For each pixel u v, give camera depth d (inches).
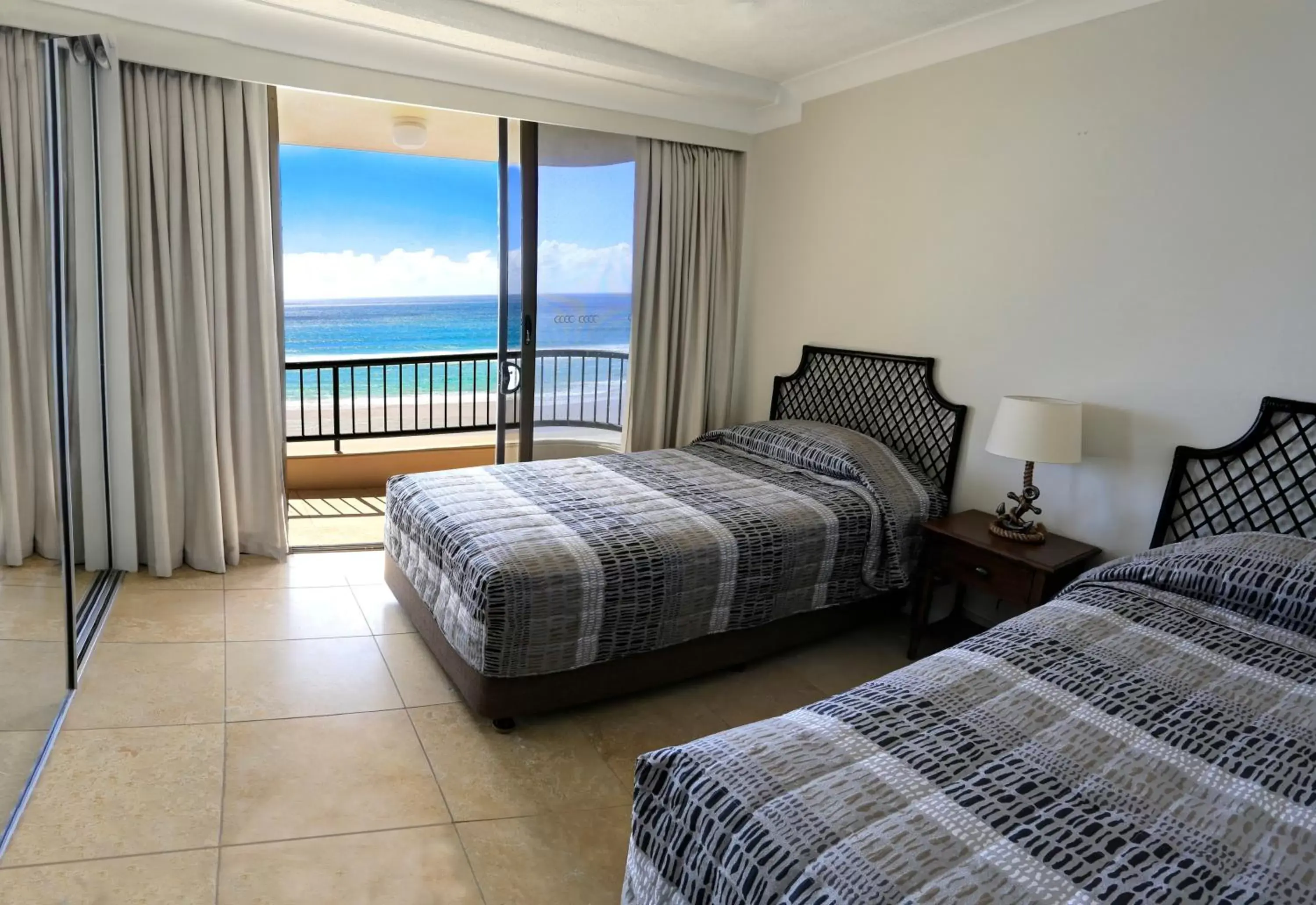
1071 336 112.9
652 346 172.2
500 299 158.1
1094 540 112.0
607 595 94.1
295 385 410.6
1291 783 52.6
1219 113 95.1
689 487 123.6
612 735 96.4
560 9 120.5
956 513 131.1
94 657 104.7
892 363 139.9
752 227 173.5
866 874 42.8
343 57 126.8
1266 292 92.5
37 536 89.9
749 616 107.3
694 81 146.1
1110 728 58.5
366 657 110.8
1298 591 74.5
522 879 72.0
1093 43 107.3
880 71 138.1
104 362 119.9
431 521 106.3
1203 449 98.2
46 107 93.9
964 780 51.7
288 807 78.9
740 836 47.5
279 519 141.3
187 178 121.6
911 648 121.1
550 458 168.6
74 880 67.2
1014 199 118.8
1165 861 44.8
